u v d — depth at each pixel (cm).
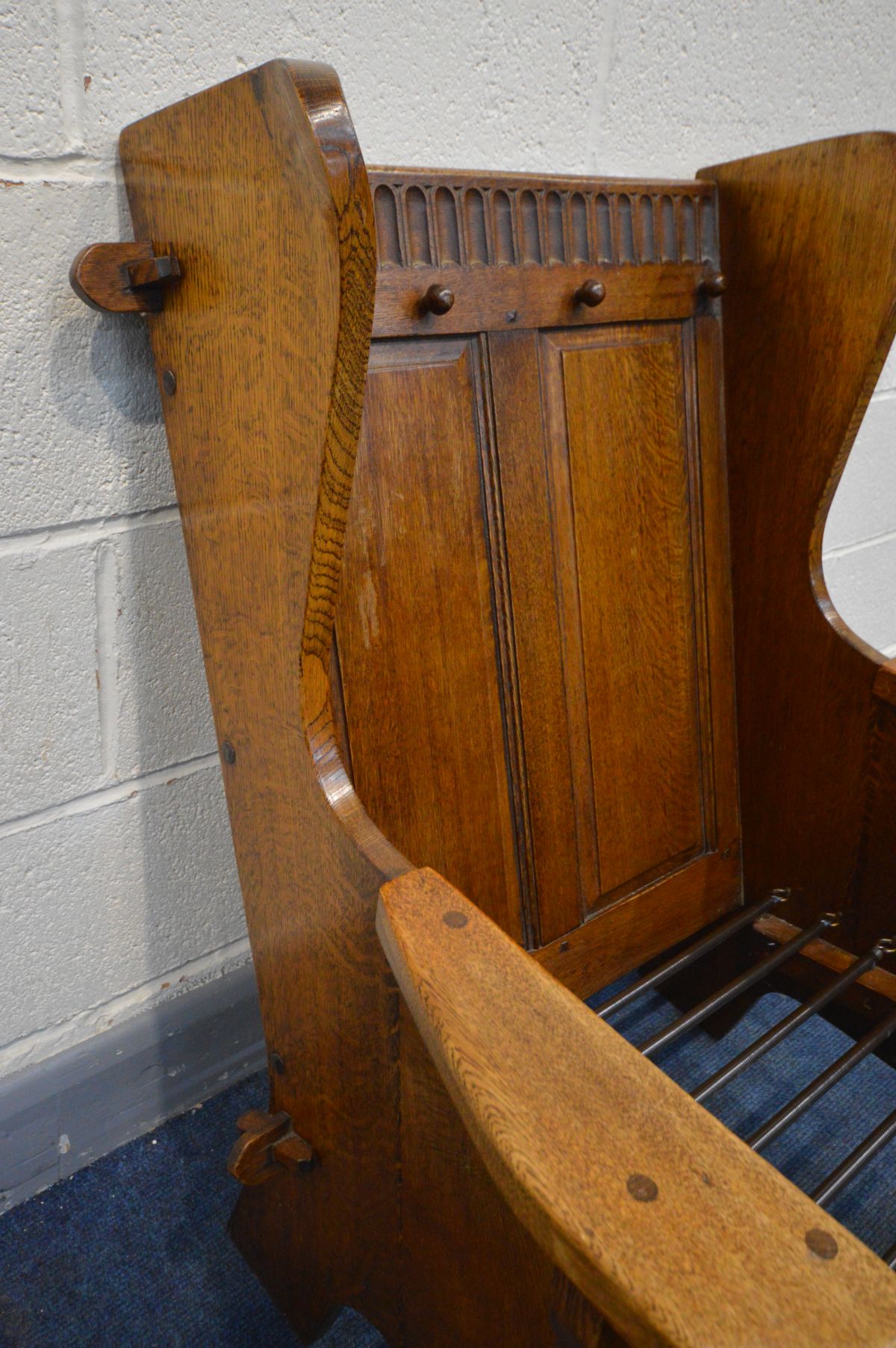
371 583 73
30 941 91
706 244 91
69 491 80
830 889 99
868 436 148
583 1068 43
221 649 70
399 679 76
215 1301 92
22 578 80
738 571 99
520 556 82
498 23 93
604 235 83
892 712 89
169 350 68
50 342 75
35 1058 96
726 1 109
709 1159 39
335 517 58
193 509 70
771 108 120
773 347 90
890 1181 103
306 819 65
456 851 82
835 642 93
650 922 100
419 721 78
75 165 72
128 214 75
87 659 86
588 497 86
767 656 99
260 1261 88
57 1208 99
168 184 63
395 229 70
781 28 116
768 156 86
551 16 96
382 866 58
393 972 52
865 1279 34
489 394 77
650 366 89
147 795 94
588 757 91
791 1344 32
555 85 100
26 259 72
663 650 95
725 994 91
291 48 81
